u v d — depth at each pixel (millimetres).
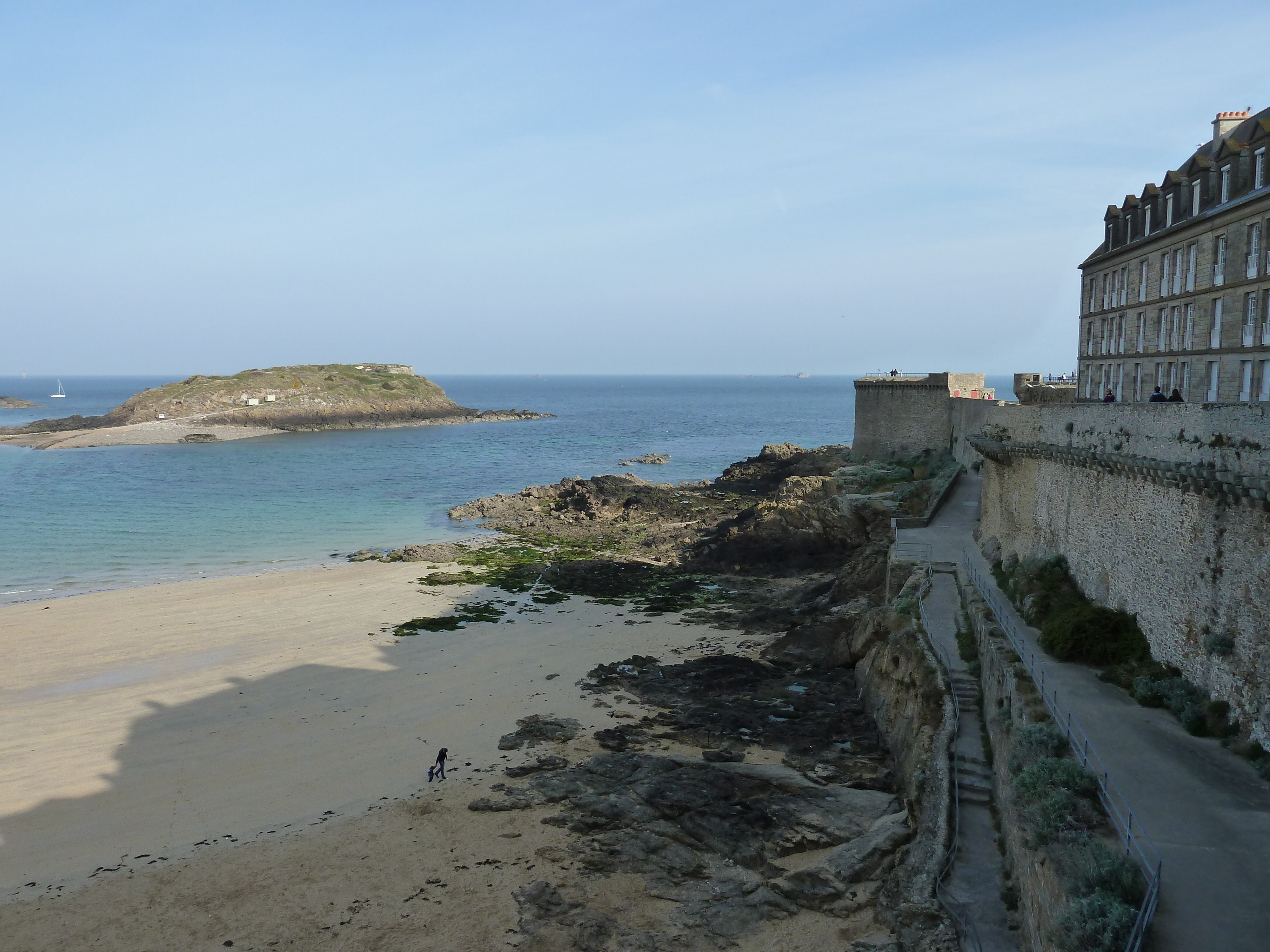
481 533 78812
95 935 21938
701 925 21531
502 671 41500
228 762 31812
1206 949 12242
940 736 25047
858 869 22406
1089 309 40750
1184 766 17469
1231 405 18906
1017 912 17719
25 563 66312
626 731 33531
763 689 37594
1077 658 24156
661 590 57531
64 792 29547
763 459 109062
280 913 22672
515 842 25766
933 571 40031
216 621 50281
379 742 33469
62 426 183375
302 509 91688
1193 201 30812
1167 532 21875
